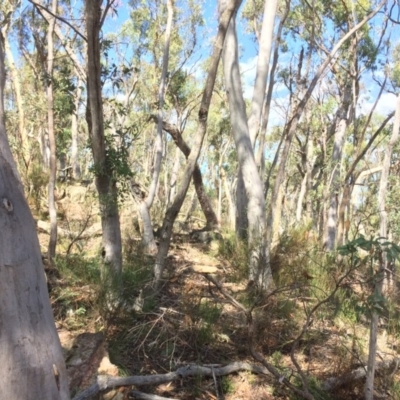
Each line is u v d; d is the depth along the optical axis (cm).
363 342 554
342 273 680
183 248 951
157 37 1553
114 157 522
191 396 426
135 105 1758
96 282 532
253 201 771
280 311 563
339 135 1448
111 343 469
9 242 171
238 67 813
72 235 805
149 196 894
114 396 368
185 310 538
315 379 452
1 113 199
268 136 2158
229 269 793
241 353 505
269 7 854
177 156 2245
